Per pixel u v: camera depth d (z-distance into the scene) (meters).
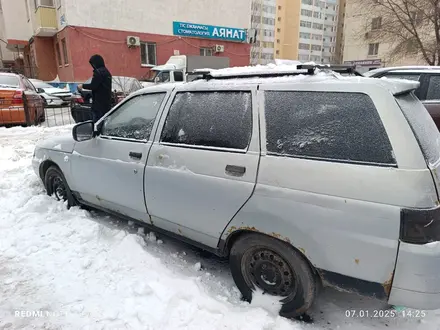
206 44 21.44
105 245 3.33
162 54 19.98
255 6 64.44
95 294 2.62
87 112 10.27
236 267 2.57
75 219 3.79
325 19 78.50
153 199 2.99
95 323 2.32
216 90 2.69
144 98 3.29
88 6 17.38
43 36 20.92
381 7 19.66
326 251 2.06
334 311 2.47
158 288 2.64
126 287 2.67
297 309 2.30
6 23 23.56
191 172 2.67
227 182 2.45
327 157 2.08
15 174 5.70
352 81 2.10
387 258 1.88
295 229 2.14
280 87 2.35
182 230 2.87
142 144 3.10
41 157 4.34
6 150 7.54
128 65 18.97
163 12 19.53
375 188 1.89
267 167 2.28
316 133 2.15
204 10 20.84
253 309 2.41
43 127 10.48
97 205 3.76
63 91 17.77
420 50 18.50
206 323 2.32
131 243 3.26
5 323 2.33
